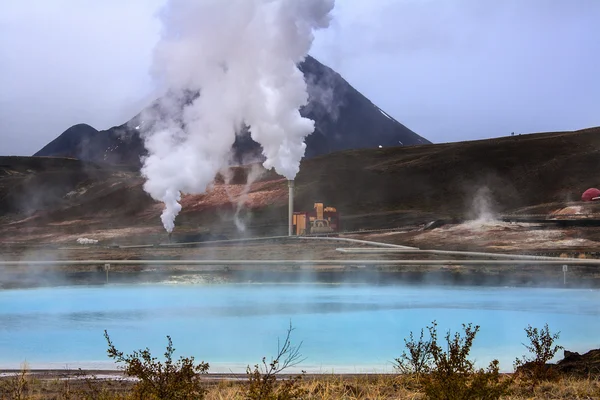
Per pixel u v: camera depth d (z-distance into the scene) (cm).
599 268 4694
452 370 887
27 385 1288
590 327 2667
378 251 5981
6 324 2864
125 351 2131
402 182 13412
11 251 7656
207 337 2473
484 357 1917
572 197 11750
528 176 12825
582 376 1243
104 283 4862
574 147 13900
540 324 2775
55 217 14138
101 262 5391
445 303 3597
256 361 1912
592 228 6819
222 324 2850
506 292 4119
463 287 4431
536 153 13800
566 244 6194
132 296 4044
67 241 10012
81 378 1444
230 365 1820
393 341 2345
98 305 3584
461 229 7362
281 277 4969
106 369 1752
